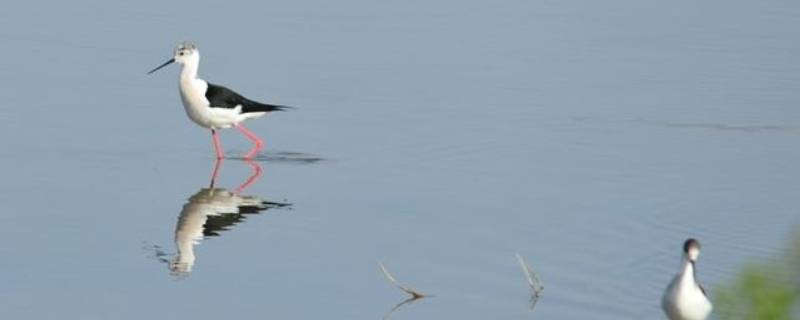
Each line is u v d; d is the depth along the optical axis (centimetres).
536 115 1998
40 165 1717
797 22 2569
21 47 2239
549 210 1584
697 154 1833
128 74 2138
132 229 1502
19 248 1426
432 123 1952
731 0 2742
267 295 1306
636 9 2650
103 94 2036
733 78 2211
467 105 2034
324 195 1641
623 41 2420
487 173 1736
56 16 2434
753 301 975
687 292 1175
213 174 1725
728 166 1780
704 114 2023
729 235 1497
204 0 2559
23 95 2000
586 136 1909
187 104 1816
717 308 1186
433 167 1761
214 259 1410
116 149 1803
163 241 1464
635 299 1301
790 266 1241
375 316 1253
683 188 1678
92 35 2323
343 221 1539
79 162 1738
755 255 1422
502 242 1466
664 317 1252
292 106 2016
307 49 2291
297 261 1407
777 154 1838
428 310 1269
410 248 1446
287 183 1694
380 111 2000
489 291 1320
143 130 1894
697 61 2305
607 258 1416
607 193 1653
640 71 2241
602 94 2111
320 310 1268
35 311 1252
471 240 1473
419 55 2280
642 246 1457
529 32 2448
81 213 1548
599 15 2591
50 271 1360
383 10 2550
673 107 2052
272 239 1477
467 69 2214
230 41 2316
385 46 2322
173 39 2316
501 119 1977
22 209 1552
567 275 1365
